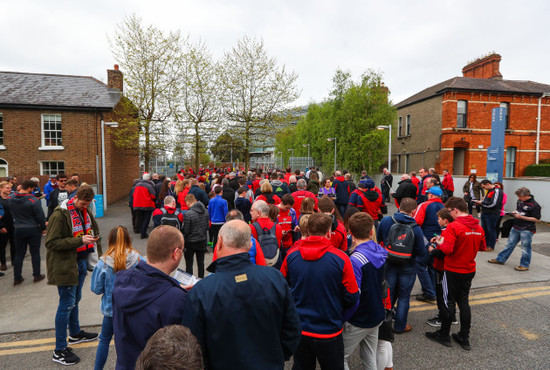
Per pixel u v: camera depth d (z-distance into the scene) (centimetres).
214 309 184
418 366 356
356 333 287
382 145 2223
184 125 1792
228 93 1817
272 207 471
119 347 195
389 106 2206
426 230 531
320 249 261
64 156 1662
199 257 584
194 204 578
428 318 471
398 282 419
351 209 430
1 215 639
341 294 263
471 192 1224
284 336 205
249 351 186
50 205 842
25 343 405
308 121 4019
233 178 1137
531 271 660
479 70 2509
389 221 438
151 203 943
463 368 354
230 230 205
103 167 1591
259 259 369
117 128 1769
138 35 1666
